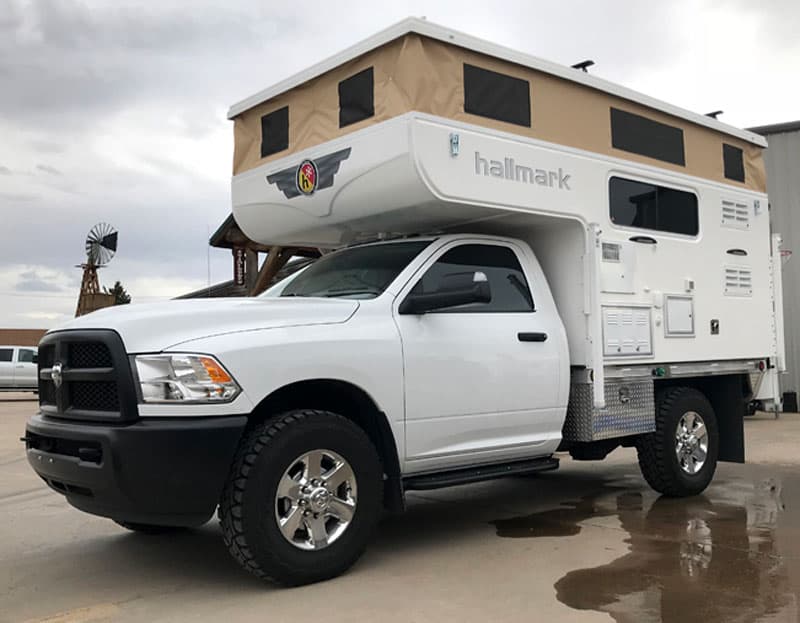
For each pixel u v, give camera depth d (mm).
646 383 6438
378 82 5191
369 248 5809
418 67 4988
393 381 4789
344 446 4516
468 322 5297
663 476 6633
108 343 4152
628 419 6238
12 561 5094
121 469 3963
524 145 5594
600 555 4938
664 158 6863
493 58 5457
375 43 5145
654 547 5109
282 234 6332
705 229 7176
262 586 4398
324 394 4766
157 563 4980
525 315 5684
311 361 4422
